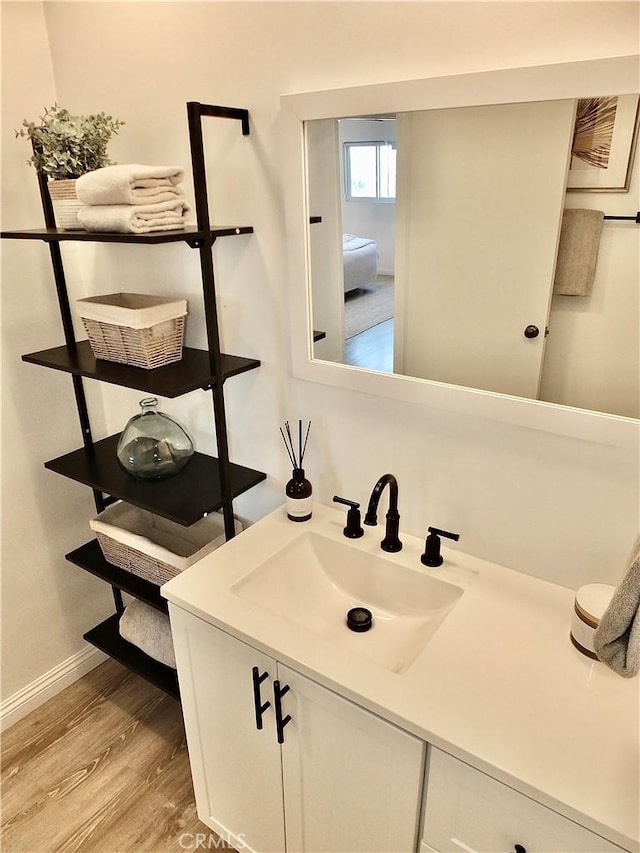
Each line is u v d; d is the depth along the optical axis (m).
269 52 1.31
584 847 0.91
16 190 1.69
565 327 1.12
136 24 1.49
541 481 1.27
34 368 1.86
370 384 1.40
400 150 1.18
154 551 1.73
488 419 1.28
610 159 0.99
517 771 0.93
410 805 1.12
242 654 1.27
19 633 2.02
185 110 1.50
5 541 1.91
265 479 1.78
